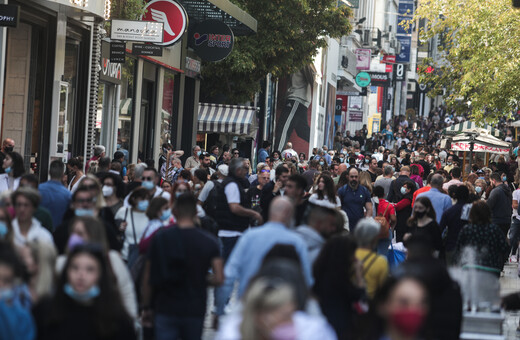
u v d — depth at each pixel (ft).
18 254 50.06
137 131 225.97
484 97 278.26
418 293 41.04
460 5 286.05
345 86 552.00
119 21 185.57
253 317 38.09
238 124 285.43
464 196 115.03
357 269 69.46
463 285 73.82
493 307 73.46
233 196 107.76
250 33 270.67
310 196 122.21
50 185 94.12
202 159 180.04
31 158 165.17
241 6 287.69
